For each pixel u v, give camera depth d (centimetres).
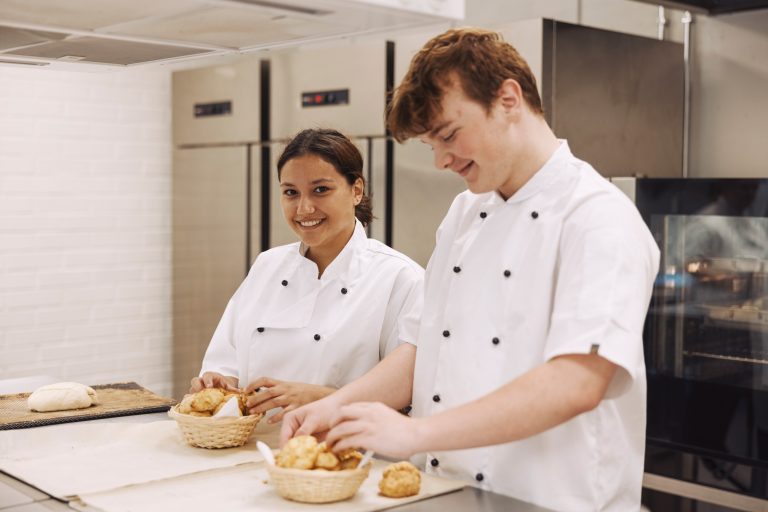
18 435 187
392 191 314
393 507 143
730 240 243
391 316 201
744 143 303
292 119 350
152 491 150
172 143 417
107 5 148
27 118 380
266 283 212
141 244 418
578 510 151
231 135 379
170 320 429
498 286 158
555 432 151
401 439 136
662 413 262
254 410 182
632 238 142
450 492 152
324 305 204
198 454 173
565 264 146
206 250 399
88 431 190
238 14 153
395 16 148
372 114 317
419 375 171
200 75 393
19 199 380
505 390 136
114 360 413
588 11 335
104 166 404
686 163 319
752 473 242
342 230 202
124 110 408
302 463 144
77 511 141
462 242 169
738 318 242
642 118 302
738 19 300
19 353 385
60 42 182
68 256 396
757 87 298
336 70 330
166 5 147
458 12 150
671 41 311
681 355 257
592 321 135
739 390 244
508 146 148
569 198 151
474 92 140
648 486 267
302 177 192
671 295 257
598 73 287
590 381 135
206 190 396
